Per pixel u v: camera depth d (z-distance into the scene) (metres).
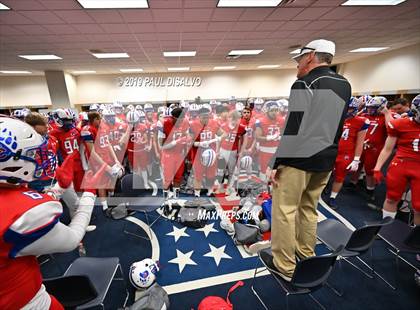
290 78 9.25
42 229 0.54
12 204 0.53
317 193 1.28
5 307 0.58
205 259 1.92
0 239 0.51
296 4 3.17
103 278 1.31
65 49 4.84
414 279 1.64
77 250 2.08
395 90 6.70
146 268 1.59
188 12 3.23
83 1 2.82
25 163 0.58
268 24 3.86
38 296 0.66
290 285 1.20
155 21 3.50
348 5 3.27
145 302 1.34
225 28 3.96
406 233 1.65
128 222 2.53
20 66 6.55
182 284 1.66
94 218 2.61
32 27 3.55
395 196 1.96
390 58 6.78
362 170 3.41
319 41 1.06
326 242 1.66
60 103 7.75
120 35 4.08
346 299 1.51
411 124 1.79
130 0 2.86
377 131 2.79
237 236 2.05
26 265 0.61
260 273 1.75
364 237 1.35
